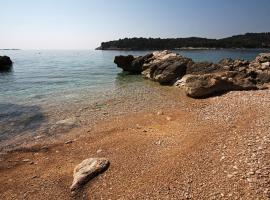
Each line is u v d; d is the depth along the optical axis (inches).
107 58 4790.8
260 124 507.5
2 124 751.7
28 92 1230.3
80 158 521.0
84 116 797.9
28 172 482.0
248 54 4739.2
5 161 528.4
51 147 585.6
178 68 1307.8
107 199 378.9
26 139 638.5
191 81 980.6
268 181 333.4
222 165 394.3
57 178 452.4
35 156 546.6
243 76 1038.4
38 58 5182.1
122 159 489.1
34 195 410.6
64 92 1202.6
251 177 347.9
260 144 422.6
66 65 3019.2
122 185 405.7
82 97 1069.1
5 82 1600.6
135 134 612.1
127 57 1962.4
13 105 967.0
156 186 385.4
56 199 397.1
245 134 475.8
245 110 637.9
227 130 522.0
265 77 1108.5
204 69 1236.5
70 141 607.8
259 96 775.7
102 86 1337.4
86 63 3348.9
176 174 403.5
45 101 1019.3
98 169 449.7
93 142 592.1
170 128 629.9
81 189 412.5
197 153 450.9
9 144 612.4
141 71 1884.8
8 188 433.7
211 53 5246.1
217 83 920.3
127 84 1369.3
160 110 810.2
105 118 766.5
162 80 1299.2
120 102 948.6
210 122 609.6
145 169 440.1
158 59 1763.0
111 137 609.9
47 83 1517.0
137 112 807.7
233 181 351.6
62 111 866.1
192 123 636.1
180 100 919.7
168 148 507.5
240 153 411.2
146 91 1132.5
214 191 344.2
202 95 914.7
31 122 765.3
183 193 356.8
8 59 2829.7
